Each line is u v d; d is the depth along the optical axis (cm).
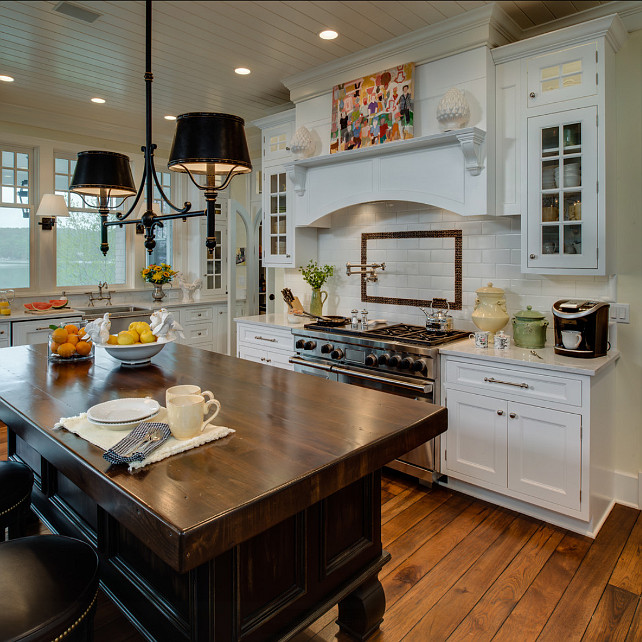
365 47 339
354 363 343
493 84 307
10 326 454
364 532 187
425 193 331
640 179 285
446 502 301
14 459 256
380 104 347
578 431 254
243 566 139
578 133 277
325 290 448
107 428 155
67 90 429
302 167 401
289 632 152
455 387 301
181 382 216
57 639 123
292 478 126
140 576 161
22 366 243
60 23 304
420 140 314
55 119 506
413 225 383
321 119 392
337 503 172
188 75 390
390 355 322
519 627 198
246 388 208
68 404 183
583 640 191
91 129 539
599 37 266
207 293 619
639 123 284
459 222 357
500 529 271
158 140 591
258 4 281
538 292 323
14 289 511
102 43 331
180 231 636
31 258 522
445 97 303
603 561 241
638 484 296
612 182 283
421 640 192
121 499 119
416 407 184
